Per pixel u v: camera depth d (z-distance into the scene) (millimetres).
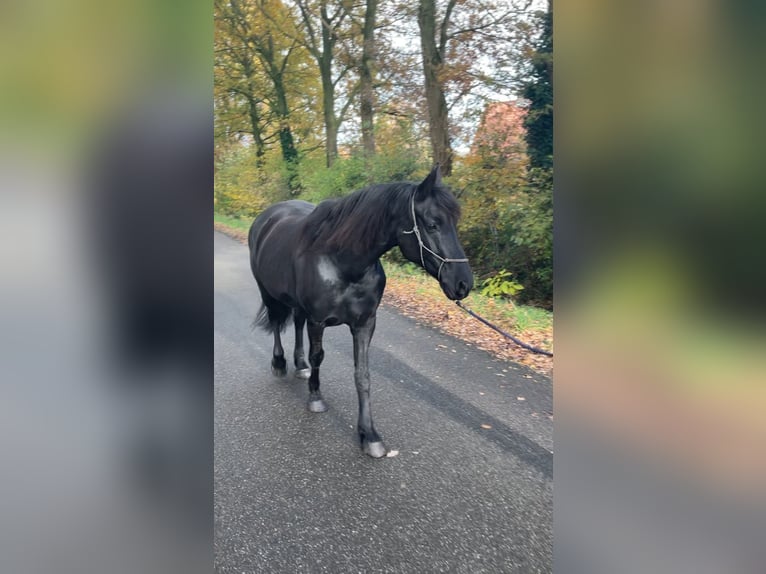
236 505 2219
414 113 7699
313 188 9406
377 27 7992
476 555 1921
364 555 1926
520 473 2455
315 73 10094
